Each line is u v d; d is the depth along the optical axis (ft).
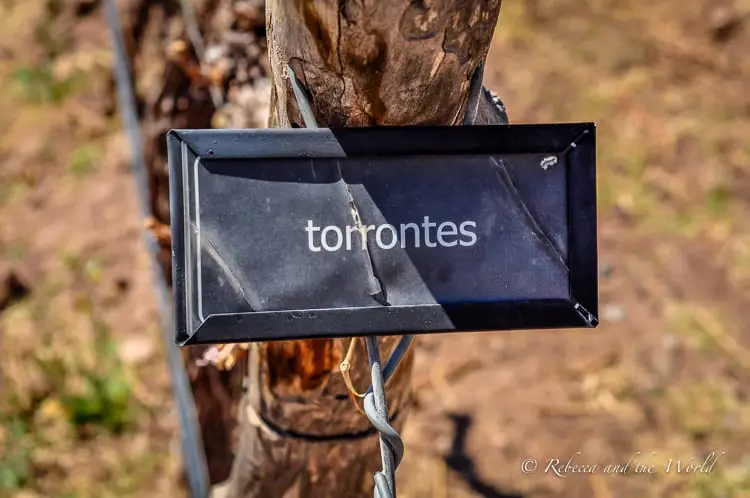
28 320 12.79
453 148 3.58
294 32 3.69
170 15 8.33
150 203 8.56
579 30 17.30
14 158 15.42
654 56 16.78
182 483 10.84
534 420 11.48
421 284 3.62
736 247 13.66
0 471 10.96
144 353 12.30
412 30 3.54
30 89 16.55
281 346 5.30
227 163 3.55
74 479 11.02
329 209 3.59
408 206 3.61
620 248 13.71
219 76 7.81
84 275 13.46
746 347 12.29
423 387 11.95
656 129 15.42
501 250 3.65
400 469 10.96
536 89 16.02
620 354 12.26
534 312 3.66
